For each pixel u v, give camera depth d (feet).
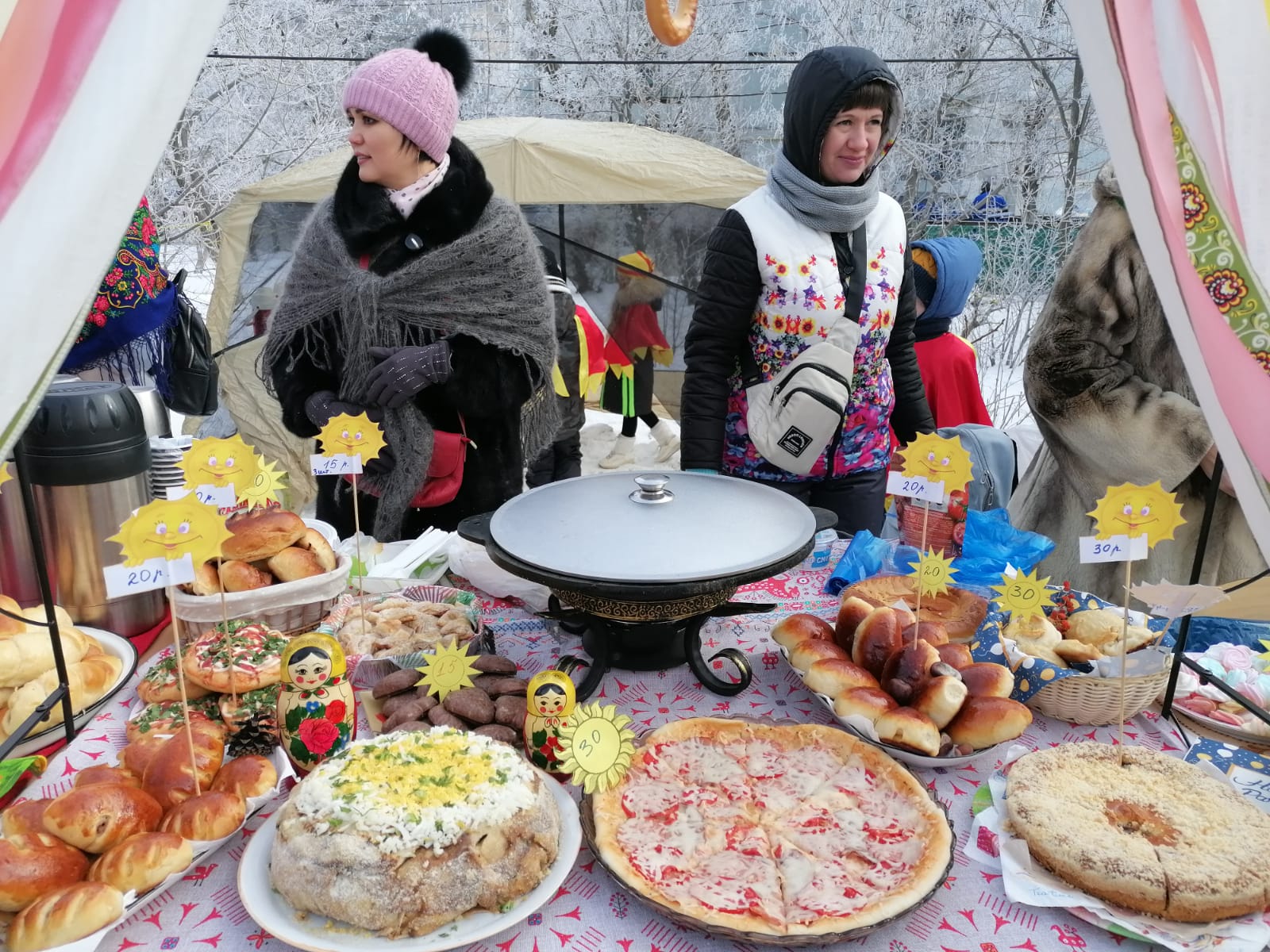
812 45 28.60
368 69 6.51
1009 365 23.89
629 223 16.29
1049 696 3.93
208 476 3.92
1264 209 3.04
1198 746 3.66
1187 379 5.82
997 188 24.82
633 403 16.61
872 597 4.63
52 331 2.58
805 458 6.68
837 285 6.50
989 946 2.75
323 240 7.11
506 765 3.06
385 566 5.31
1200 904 2.71
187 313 9.98
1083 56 3.05
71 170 2.48
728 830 3.15
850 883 2.89
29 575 4.54
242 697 3.65
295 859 2.70
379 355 6.86
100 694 3.93
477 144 15.83
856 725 3.67
